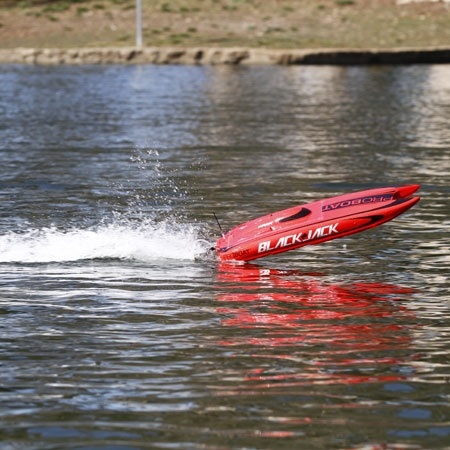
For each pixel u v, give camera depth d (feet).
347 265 78.89
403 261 80.12
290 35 362.53
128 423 47.47
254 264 79.15
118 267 77.66
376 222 78.64
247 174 122.93
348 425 47.32
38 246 84.07
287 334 60.85
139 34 343.87
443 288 72.18
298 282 73.67
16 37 372.17
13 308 66.44
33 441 45.70
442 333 61.26
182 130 168.25
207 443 45.34
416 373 54.03
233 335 60.70
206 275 75.51
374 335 60.80
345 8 404.16
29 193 109.70
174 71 302.86
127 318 64.28
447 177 120.47
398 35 363.76
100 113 195.62
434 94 234.17
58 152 142.61
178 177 120.57
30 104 214.07
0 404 49.80
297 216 79.71
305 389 51.62
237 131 166.81
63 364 55.47
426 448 45.03
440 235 89.04
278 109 201.77
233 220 96.17
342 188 113.70
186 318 64.23
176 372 54.03
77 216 97.14
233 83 265.34
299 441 45.57
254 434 46.26
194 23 380.78
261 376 53.52
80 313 65.36
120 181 117.80
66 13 403.34
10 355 57.00
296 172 124.36
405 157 137.28
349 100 220.64
